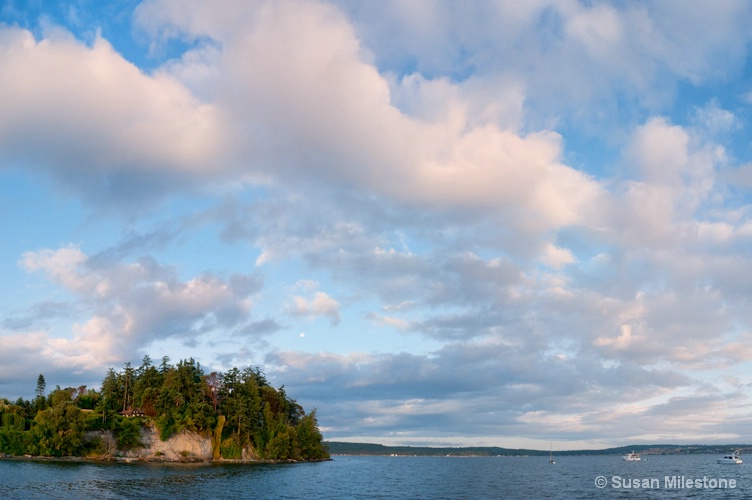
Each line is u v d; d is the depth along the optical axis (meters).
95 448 181.88
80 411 184.50
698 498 111.00
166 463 179.12
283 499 99.38
